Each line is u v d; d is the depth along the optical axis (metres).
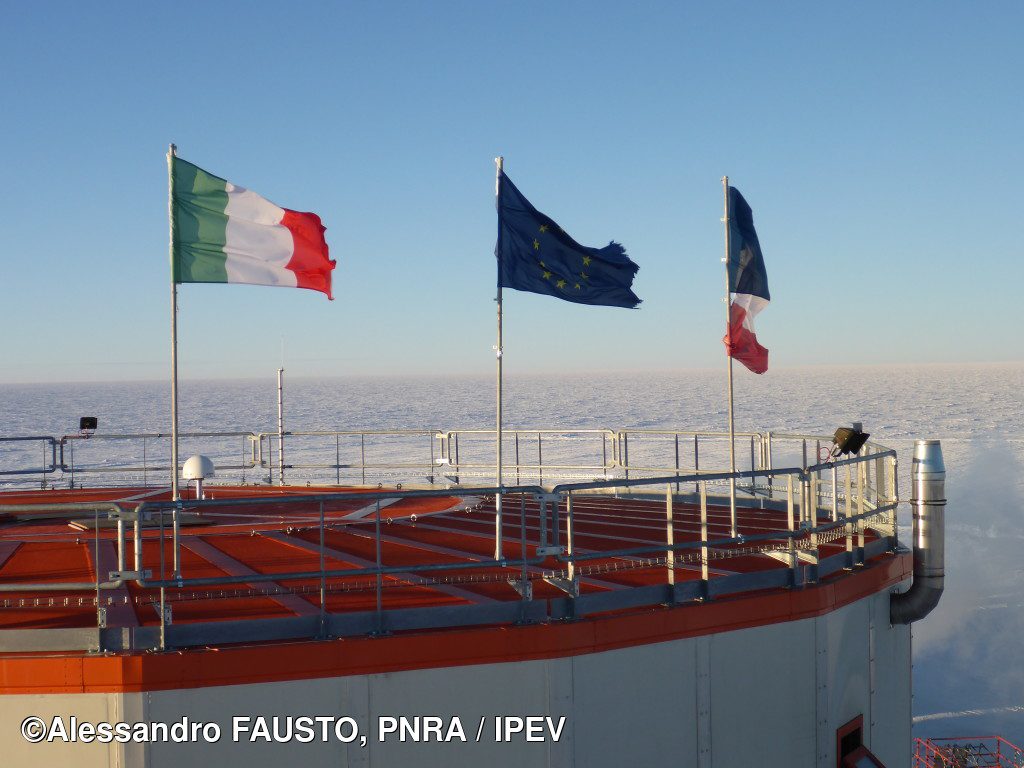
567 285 10.38
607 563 10.66
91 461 87.50
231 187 9.86
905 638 12.34
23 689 7.17
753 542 12.09
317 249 10.14
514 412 182.50
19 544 11.71
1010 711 35.00
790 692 9.59
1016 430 127.69
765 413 170.88
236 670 7.41
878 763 10.65
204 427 148.75
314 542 12.12
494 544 12.09
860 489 11.84
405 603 8.53
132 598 8.66
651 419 157.38
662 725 8.75
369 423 154.62
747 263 12.17
